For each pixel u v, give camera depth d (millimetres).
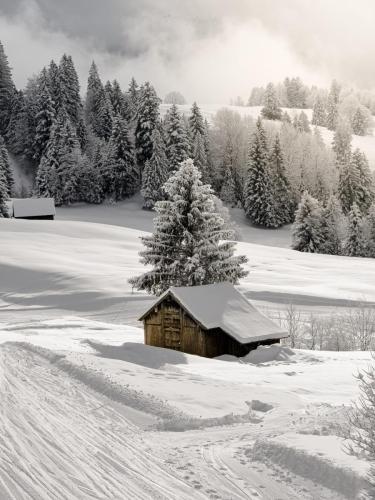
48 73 138250
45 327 36875
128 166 112188
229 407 12898
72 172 111688
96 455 8812
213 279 39688
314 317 40406
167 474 8164
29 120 130375
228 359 27469
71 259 61188
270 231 106625
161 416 11656
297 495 7402
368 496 6910
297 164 122312
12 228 74875
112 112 142500
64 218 100688
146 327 31141
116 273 55469
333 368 22359
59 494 7129
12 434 9492
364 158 115125
